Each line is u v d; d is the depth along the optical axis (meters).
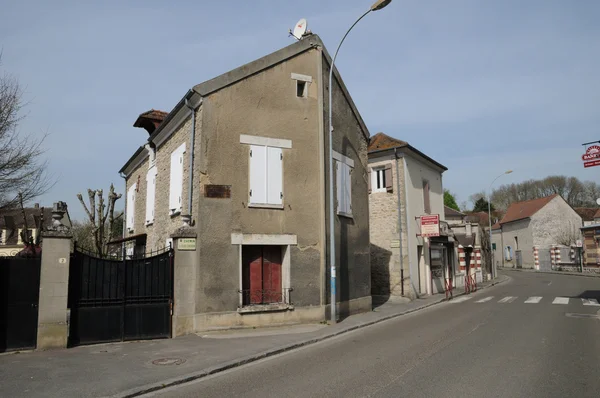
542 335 10.45
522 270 51.25
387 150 20.86
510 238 59.12
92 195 23.27
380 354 8.76
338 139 14.71
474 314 14.55
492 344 9.45
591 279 31.81
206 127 11.92
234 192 12.05
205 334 11.17
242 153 12.30
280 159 12.80
